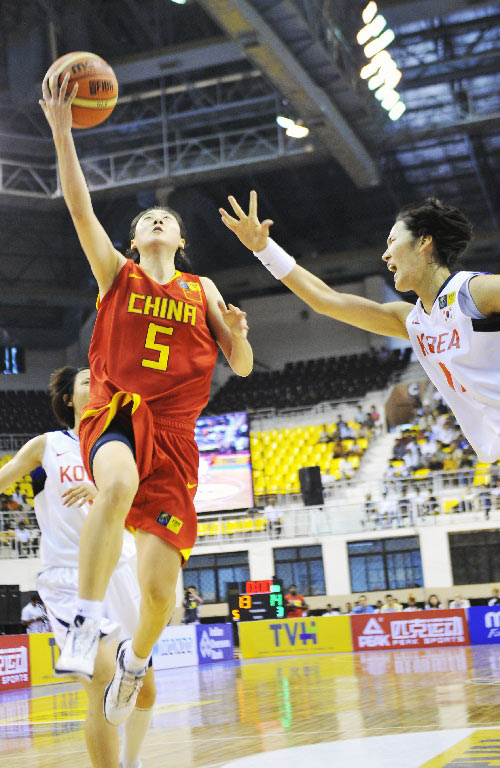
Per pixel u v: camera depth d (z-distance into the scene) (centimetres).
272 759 445
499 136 2686
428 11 2080
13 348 3272
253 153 2480
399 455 2630
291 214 3225
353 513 2362
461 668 1120
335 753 451
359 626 1873
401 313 324
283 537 2416
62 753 554
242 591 1984
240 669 1498
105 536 272
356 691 893
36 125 2581
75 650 262
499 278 273
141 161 2634
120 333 321
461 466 2477
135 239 347
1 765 508
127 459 288
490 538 2227
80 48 2445
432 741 475
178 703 907
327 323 3309
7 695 1270
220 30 2450
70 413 404
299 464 2800
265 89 2453
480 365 280
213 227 3222
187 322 327
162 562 310
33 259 3150
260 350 3359
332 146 2330
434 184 3061
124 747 369
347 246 3500
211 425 2583
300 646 1895
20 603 2080
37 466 399
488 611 1791
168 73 2350
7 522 2378
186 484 320
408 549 2303
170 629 1691
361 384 3058
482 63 2342
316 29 1891
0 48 2472
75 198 302
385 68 2134
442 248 298
